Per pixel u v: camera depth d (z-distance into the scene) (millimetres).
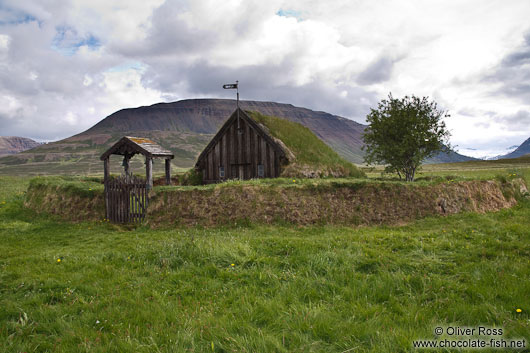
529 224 10805
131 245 9875
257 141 19547
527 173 36719
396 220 12117
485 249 7473
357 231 10844
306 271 6426
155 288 5973
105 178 14547
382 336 3910
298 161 18875
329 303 5090
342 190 12930
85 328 4402
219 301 5301
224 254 7383
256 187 12836
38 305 5273
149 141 15055
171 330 4238
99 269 7215
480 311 4566
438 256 7164
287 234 10812
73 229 13180
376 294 5387
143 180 13820
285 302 5164
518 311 4496
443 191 13203
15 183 34031
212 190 13062
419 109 16328
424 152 16172
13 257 8664
